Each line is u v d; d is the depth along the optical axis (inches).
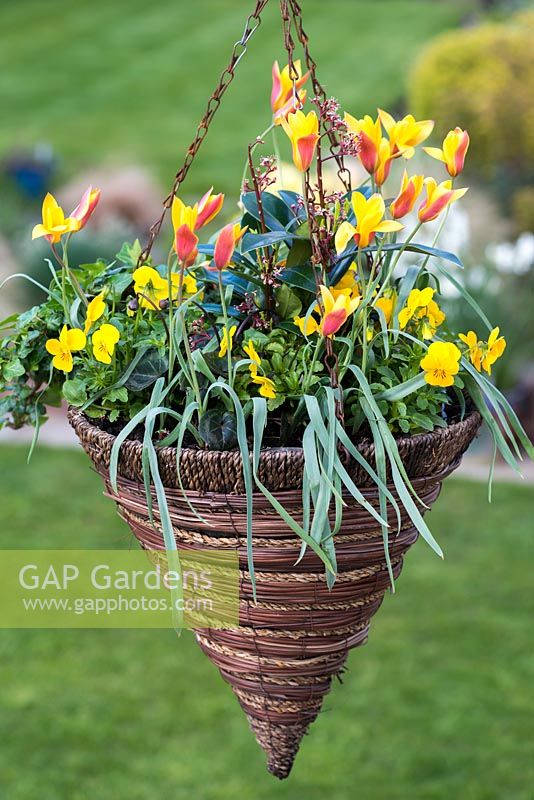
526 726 109.6
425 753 106.4
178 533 41.6
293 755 47.1
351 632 44.8
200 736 110.4
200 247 46.5
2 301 209.2
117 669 122.3
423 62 225.5
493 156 211.5
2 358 51.1
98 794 101.2
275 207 48.6
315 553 40.9
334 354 41.3
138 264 47.2
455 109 213.3
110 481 43.7
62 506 159.0
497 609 130.5
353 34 547.2
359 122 43.1
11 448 181.9
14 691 117.6
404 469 40.2
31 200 325.1
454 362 41.4
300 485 39.6
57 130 425.7
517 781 101.5
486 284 171.3
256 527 40.1
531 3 392.8
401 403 42.5
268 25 570.3
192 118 438.0
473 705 113.0
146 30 581.9
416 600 133.3
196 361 42.7
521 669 118.6
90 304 44.8
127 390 45.5
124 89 486.6
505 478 168.1
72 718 112.9
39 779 103.2
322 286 40.3
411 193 42.4
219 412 41.9
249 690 45.6
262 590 42.1
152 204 261.9
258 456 38.5
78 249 206.2
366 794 101.1
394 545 42.7
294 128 40.9
